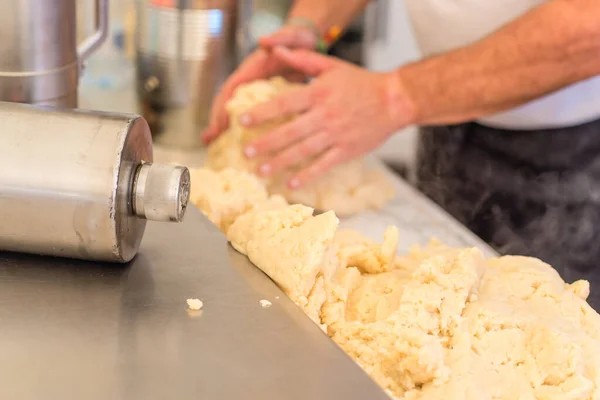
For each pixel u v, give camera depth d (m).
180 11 1.29
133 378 0.53
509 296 0.74
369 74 1.21
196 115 1.36
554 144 1.33
